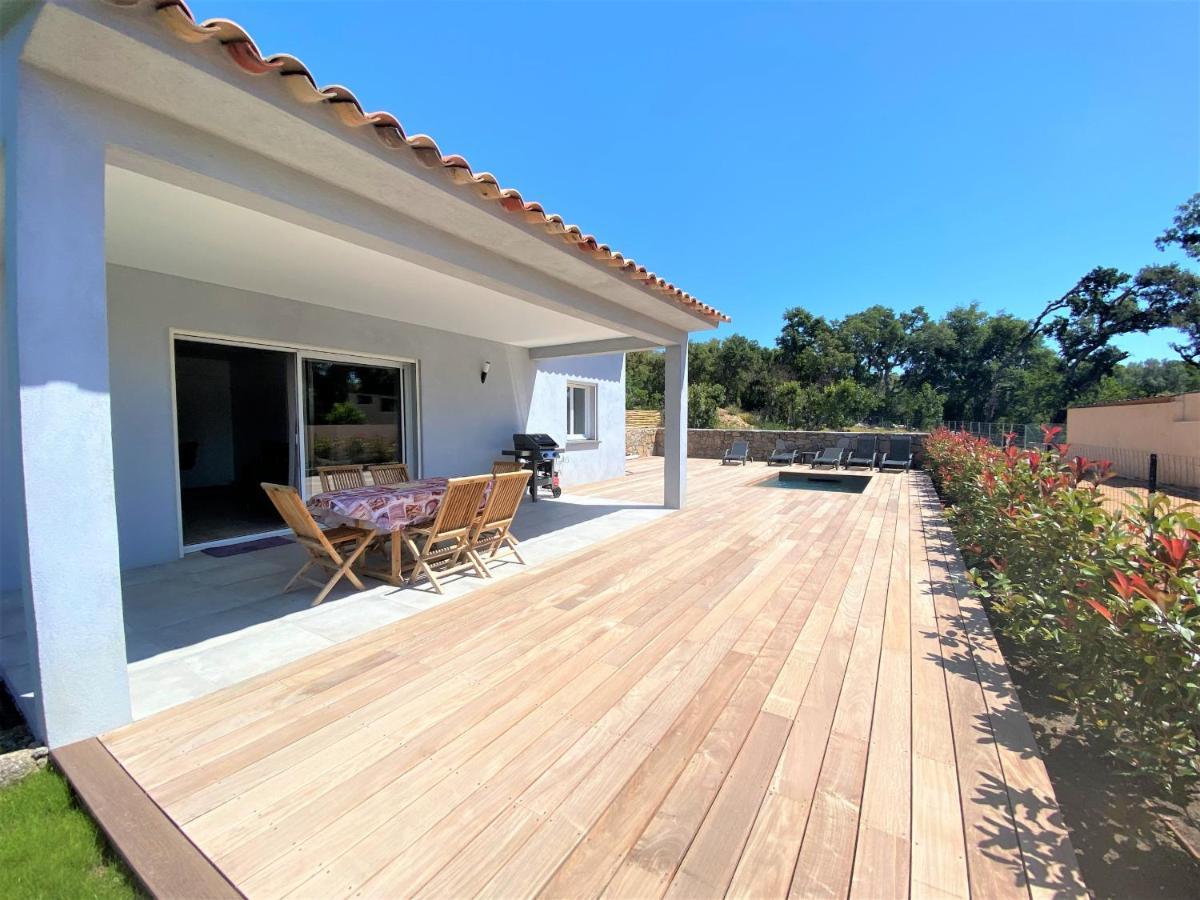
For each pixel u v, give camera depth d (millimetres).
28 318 1884
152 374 4672
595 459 11453
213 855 1541
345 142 2441
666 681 2619
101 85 1983
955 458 7664
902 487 9875
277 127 2301
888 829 1661
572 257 4234
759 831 1650
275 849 1563
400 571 4137
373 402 6820
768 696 2480
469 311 6324
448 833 1633
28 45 1756
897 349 35031
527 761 1989
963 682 2623
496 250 4039
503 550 5254
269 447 6820
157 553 4773
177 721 2242
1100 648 2135
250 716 2287
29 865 1571
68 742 2059
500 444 8773
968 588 4078
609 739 2137
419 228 3457
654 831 1648
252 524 6320
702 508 7676
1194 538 2033
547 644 3051
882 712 2348
